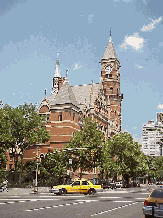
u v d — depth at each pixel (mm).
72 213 18953
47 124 69375
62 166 57594
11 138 54906
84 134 58656
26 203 25234
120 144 80625
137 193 46125
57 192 38125
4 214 17531
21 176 58062
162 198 16500
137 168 83062
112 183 63844
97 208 22344
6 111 55250
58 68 102812
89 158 56469
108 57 107250
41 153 69125
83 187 39781
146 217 17297
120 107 106750
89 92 83938
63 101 68562
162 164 142000
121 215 18562
